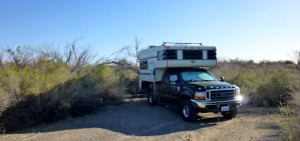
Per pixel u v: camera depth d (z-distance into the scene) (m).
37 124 11.42
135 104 16.34
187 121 11.31
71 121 11.84
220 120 11.43
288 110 7.11
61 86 12.62
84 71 17.80
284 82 14.00
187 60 13.35
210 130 9.78
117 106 15.70
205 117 12.09
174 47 13.27
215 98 10.87
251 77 19.11
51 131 10.16
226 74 20.30
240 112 13.09
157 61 14.08
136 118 12.15
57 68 14.45
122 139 8.87
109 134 9.50
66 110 12.41
